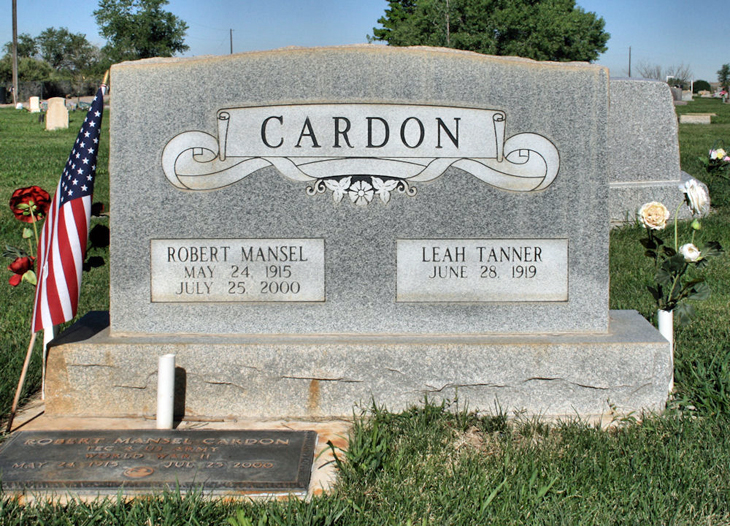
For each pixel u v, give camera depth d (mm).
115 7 62094
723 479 3398
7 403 4391
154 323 4414
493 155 4344
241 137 4312
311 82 4273
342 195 4344
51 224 4281
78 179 4262
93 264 4488
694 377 4574
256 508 3182
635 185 9836
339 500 3230
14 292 6762
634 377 4277
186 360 4258
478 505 3201
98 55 98000
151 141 4301
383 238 4379
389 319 4426
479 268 4410
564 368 4270
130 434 3930
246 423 4223
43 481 3395
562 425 4039
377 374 4273
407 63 4266
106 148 17469
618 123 9836
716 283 7016
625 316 4898
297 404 4289
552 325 4449
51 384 4277
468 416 4195
